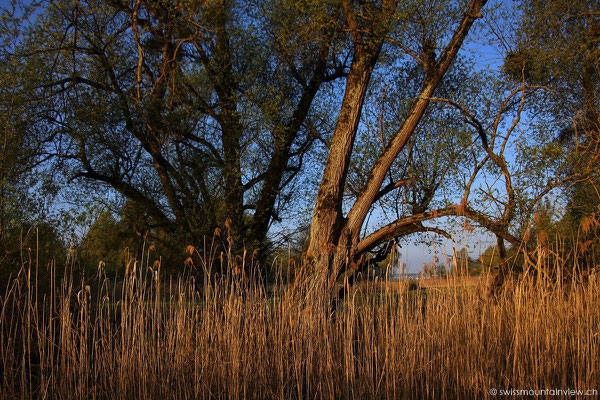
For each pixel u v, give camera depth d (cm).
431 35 898
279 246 1212
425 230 959
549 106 1009
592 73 963
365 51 942
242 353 561
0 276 734
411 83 1124
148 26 1081
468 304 586
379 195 1012
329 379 548
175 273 1062
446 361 568
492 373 544
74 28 1091
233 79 1136
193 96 1169
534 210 892
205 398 540
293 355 568
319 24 911
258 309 617
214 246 1044
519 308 581
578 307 579
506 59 955
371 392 528
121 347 558
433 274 615
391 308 598
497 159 890
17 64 954
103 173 1125
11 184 896
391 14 883
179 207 1114
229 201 1102
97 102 1054
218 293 625
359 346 575
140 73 1118
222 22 1099
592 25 919
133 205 1111
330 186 927
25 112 959
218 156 1142
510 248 903
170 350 568
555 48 903
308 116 1212
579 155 905
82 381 505
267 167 1166
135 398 525
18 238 808
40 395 486
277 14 1021
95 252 973
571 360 570
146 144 1106
